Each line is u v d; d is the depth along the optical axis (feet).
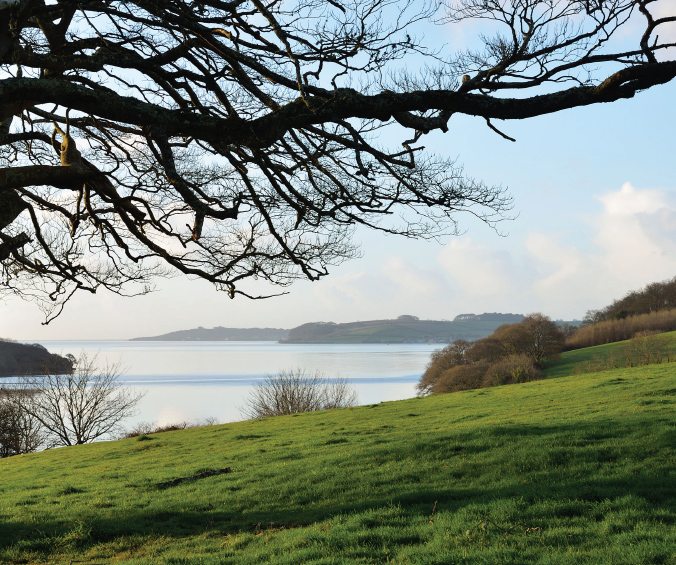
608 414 64.90
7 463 89.25
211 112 24.99
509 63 20.52
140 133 30.27
